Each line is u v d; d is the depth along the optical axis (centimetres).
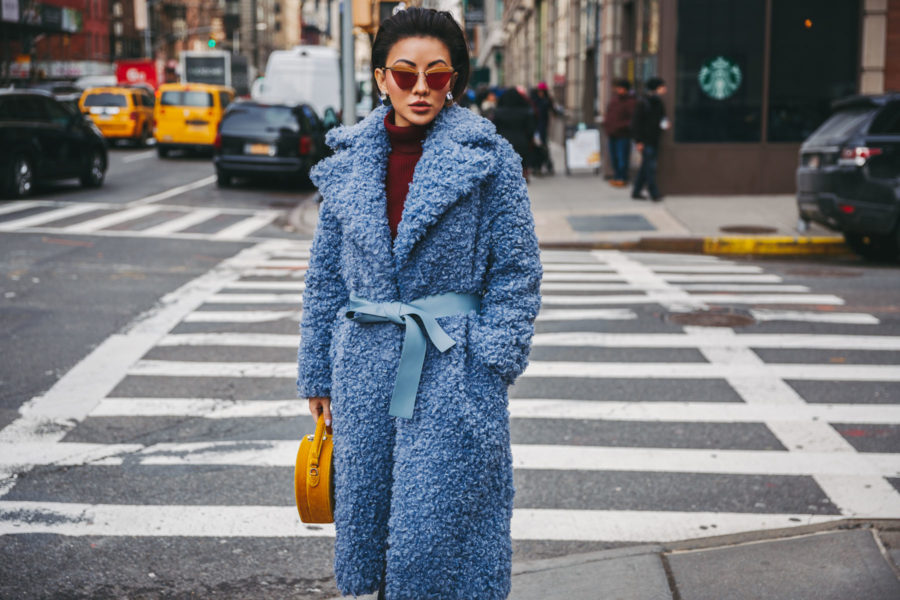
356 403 254
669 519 430
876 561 371
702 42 1686
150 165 2616
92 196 1841
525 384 640
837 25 1688
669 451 516
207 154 3028
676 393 619
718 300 920
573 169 2277
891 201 1111
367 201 251
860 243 1234
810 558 376
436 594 254
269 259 1190
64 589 366
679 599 346
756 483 471
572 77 2870
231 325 810
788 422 562
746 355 713
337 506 264
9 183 1708
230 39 11538
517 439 535
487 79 4094
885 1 1672
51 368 673
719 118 1706
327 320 268
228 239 1367
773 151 1708
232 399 607
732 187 1720
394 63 249
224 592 367
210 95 2844
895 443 526
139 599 360
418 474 249
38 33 5966
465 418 249
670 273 1099
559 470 490
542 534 416
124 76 5397
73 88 4478
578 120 2792
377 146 255
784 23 1684
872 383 640
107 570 382
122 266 1107
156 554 396
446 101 263
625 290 979
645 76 2000
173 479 476
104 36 7669
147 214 1614
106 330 786
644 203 1638
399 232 247
